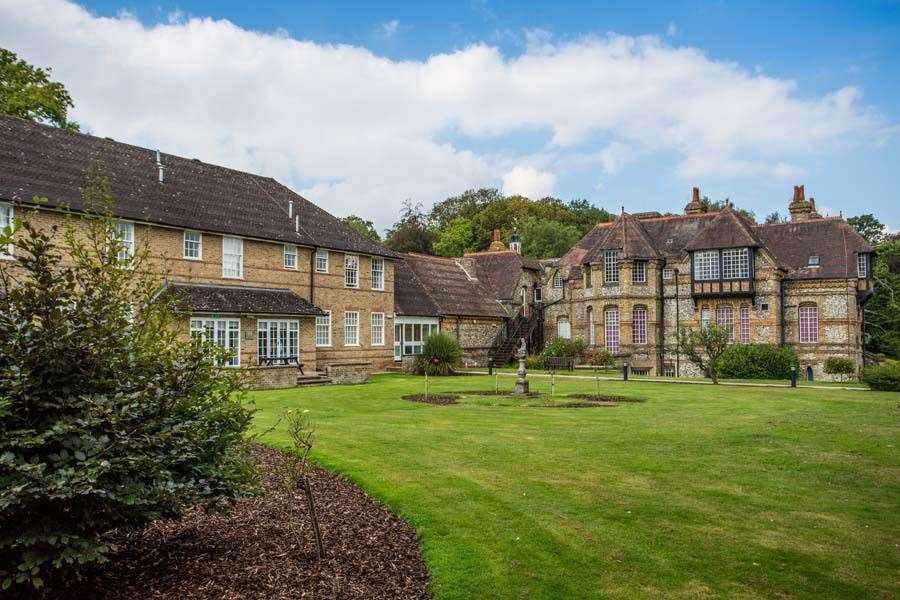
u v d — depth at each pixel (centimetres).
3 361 553
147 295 670
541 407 2044
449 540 814
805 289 4119
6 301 559
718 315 4297
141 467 591
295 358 3094
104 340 593
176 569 699
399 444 1362
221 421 701
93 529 591
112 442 566
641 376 3703
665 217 4878
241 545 772
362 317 3856
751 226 4591
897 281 5253
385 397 2348
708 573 741
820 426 1614
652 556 784
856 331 4109
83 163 2717
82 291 632
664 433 1520
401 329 4253
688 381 3266
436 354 3669
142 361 629
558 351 4547
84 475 517
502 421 1719
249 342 2923
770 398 2348
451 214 8975
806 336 4122
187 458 634
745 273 4147
